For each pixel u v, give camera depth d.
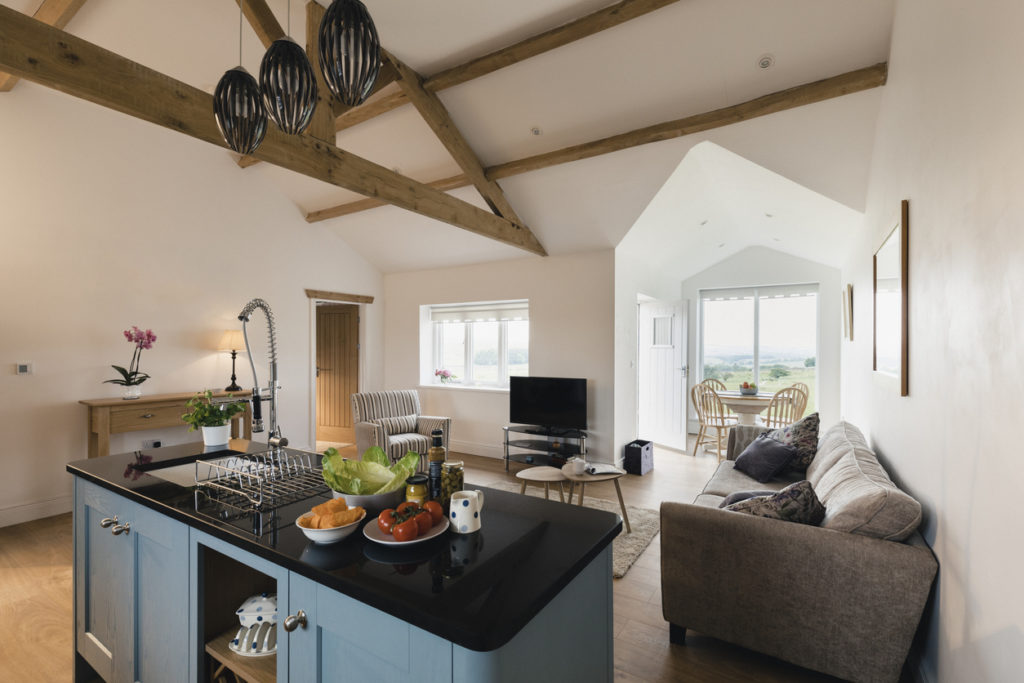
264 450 2.22
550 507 1.58
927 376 1.85
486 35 3.19
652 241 5.36
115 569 1.71
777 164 3.51
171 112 2.16
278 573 1.21
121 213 4.21
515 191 4.65
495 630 0.86
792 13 2.72
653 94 3.38
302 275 5.68
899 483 2.38
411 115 4.17
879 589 1.77
